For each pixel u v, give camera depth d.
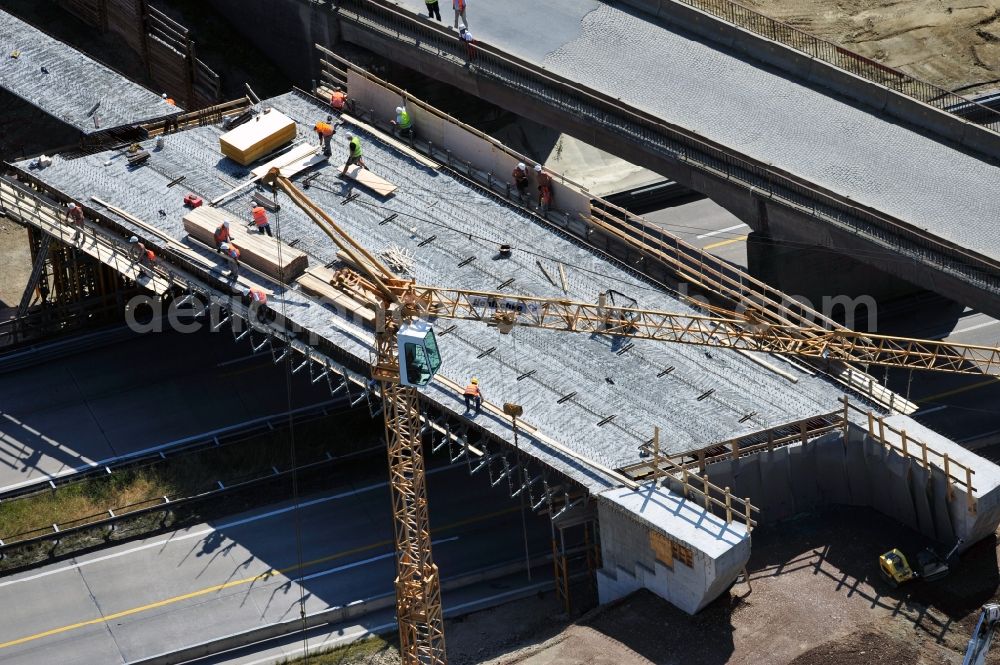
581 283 96.56
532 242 99.62
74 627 88.19
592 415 89.31
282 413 99.88
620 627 83.81
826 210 97.44
